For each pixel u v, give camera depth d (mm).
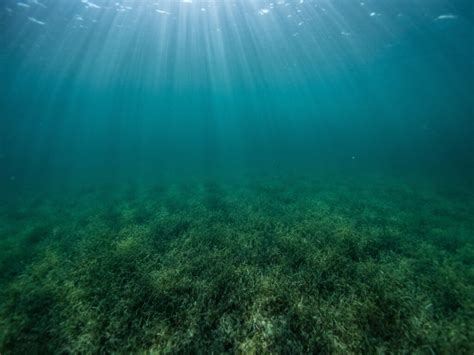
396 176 20625
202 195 14336
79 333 4004
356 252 6270
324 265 5508
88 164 46250
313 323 3957
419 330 3703
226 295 4738
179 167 34000
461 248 6898
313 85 56906
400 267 5445
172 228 8523
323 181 18422
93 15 21141
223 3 19344
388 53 31469
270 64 36969
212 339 3871
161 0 19219
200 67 39031
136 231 8039
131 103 91188
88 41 26438
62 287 5000
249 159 43000
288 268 5566
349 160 35781
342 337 3680
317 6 19328
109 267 5758
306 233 7453
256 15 21125
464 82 49531
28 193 18719
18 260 7082
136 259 6020
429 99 80375
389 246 6969
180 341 3727
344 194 13750
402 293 4453
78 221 10539
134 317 4305
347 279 5059
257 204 11477
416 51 30719
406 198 12789
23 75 37438
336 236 6996
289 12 20422
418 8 19609
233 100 95938
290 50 30203
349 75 45125
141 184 19797
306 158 40750
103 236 7836
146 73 41906
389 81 52031
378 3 18859
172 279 5086
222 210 10766
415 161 31156
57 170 36906
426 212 10328
